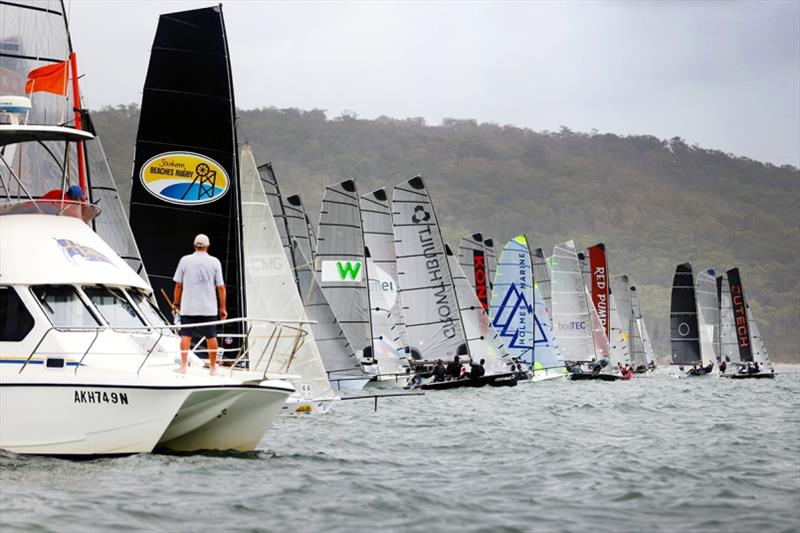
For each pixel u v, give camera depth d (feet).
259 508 131.95
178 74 261.44
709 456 190.49
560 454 191.52
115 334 171.01
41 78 212.64
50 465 156.66
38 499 133.28
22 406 160.45
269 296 274.36
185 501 134.62
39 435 160.35
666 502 142.20
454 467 173.17
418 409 323.98
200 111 262.06
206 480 148.77
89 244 178.70
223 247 261.65
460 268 540.52
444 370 497.87
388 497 140.77
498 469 171.12
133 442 161.79
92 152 262.26
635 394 464.24
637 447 205.77
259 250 276.41
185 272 172.86
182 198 260.01
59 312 168.86
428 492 145.79
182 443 173.47
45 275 169.07
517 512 134.51
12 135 182.60
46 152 240.73
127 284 178.70
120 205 265.34
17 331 166.09
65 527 120.16
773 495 148.36
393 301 525.75
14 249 170.81
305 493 142.00
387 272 526.98
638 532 123.95
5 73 245.04
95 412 160.04
